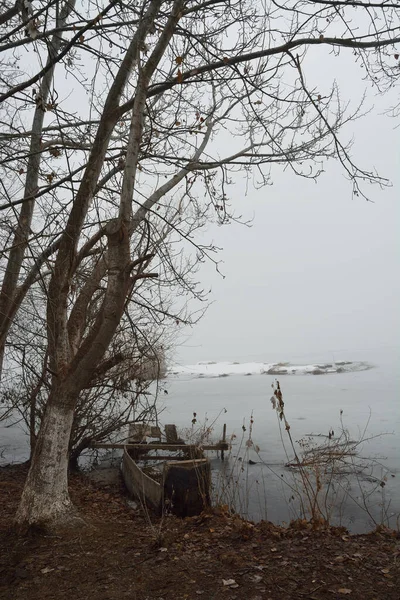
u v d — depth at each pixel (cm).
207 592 410
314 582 427
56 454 561
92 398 1030
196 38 607
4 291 794
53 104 618
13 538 527
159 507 671
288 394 2847
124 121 822
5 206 602
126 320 988
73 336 632
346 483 955
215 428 1706
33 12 573
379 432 1539
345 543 536
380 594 404
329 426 1695
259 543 530
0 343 762
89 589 418
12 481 902
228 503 815
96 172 578
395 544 549
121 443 1158
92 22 554
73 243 578
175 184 764
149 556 486
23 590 417
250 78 694
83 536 533
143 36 568
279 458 1214
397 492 905
